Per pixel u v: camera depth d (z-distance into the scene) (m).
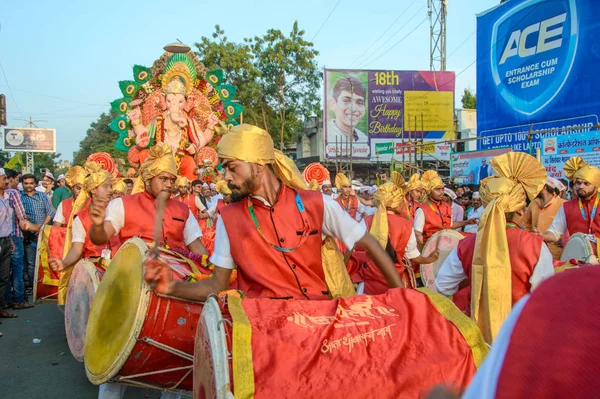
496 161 4.21
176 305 3.50
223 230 3.01
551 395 0.81
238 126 2.93
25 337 7.27
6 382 5.50
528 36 18.17
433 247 7.04
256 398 1.95
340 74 31.47
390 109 32.06
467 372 2.14
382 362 2.11
